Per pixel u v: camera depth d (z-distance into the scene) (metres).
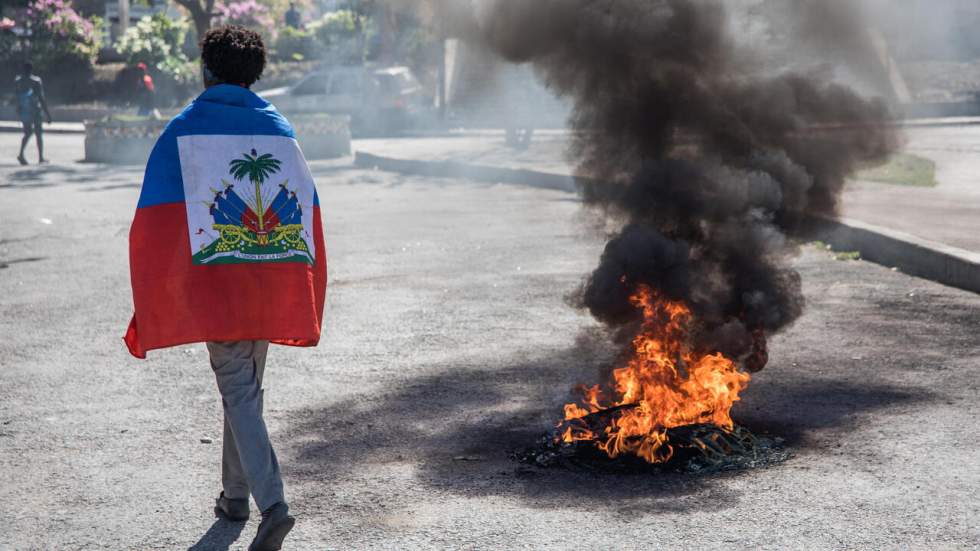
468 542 3.78
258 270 3.72
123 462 4.83
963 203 12.87
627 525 3.90
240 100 3.81
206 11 26.98
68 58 37.38
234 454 3.96
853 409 5.37
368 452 4.87
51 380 6.34
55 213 14.86
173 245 3.64
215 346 3.75
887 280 9.10
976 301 8.12
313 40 38.25
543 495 4.24
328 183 18.94
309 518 4.07
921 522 3.87
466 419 5.36
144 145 23.88
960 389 5.69
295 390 6.03
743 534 3.79
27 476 4.64
